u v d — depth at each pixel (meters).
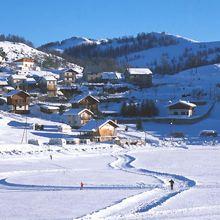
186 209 39.41
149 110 123.62
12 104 121.62
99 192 47.47
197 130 113.06
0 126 100.38
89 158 77.50
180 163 71.31
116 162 72.88
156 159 76.19
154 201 43.03
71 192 47.53
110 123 100.25
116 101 138.38
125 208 40.16
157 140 99.44
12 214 37.94
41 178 56.38
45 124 107.50
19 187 50.81
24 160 73.56
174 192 47.62
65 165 68.69
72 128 109.88
